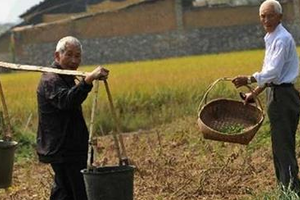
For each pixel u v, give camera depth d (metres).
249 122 13.22
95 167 10.38
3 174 11.67
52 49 80.56
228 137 12.29
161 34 80.75
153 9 80.69
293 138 12.23
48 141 11.34
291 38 12.04
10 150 11.66
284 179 12.12
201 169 16.50
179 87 34.75
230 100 13.44
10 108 31.83
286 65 12.05
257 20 79.56
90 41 80.69
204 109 13.29
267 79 11.95
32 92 38.50
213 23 80.38
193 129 23.73
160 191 14.92
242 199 13.48
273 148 12.29
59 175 11.64
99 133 29.69
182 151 20.02
